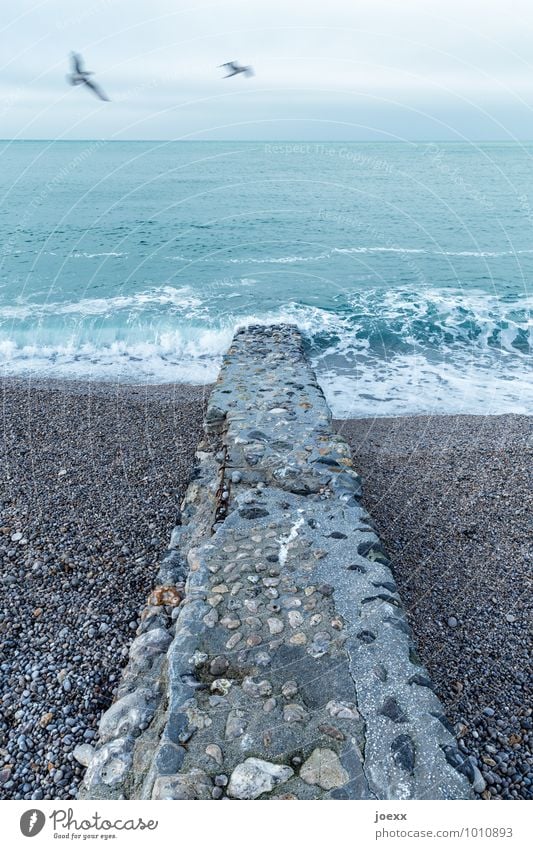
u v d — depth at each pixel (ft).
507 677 16.88
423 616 19.24
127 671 14.67
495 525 24.41
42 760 14.34
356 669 13.21
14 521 24.26
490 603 19.86
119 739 12.58
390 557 22.29
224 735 11.74
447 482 28.32
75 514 24.93
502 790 13.43
